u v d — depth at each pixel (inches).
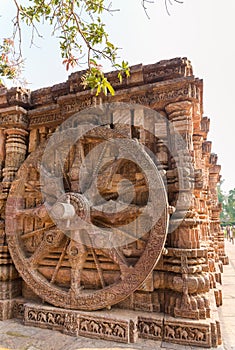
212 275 200.7
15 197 181.8
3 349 128.3
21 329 151.6
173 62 165.6
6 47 145.6
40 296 161.5
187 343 129.2
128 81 175.5
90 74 126.4
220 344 129.4
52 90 198.1
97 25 128.7
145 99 171.2
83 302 148.8
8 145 198.8
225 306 191.8
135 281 140.3
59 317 151.0
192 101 162.4
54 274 164.9
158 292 149.2
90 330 140.8
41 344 132.8
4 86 206.2
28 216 178.4
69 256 158.2
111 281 154.2
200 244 159.0
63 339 138.0
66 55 135.9
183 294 137.7
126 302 150.8
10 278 177.8
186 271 138.9
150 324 137.2
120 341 132.8
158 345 129.3
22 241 181.9
